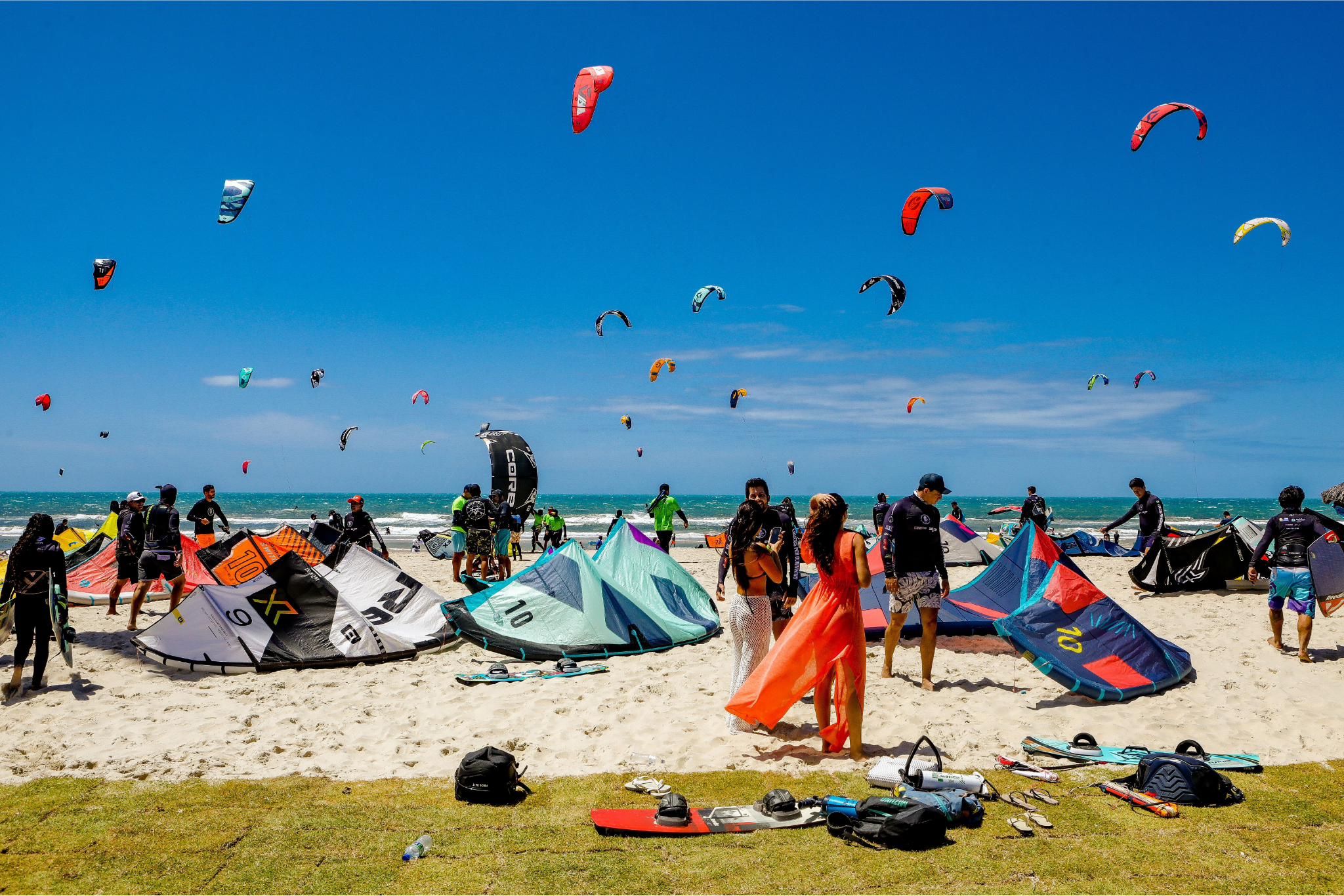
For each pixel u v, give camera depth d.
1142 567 12.62
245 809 4.30
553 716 5.95
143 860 3.71
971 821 4.07
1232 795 4.37
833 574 5.03
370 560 8.93
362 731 5.62
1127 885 3.46
